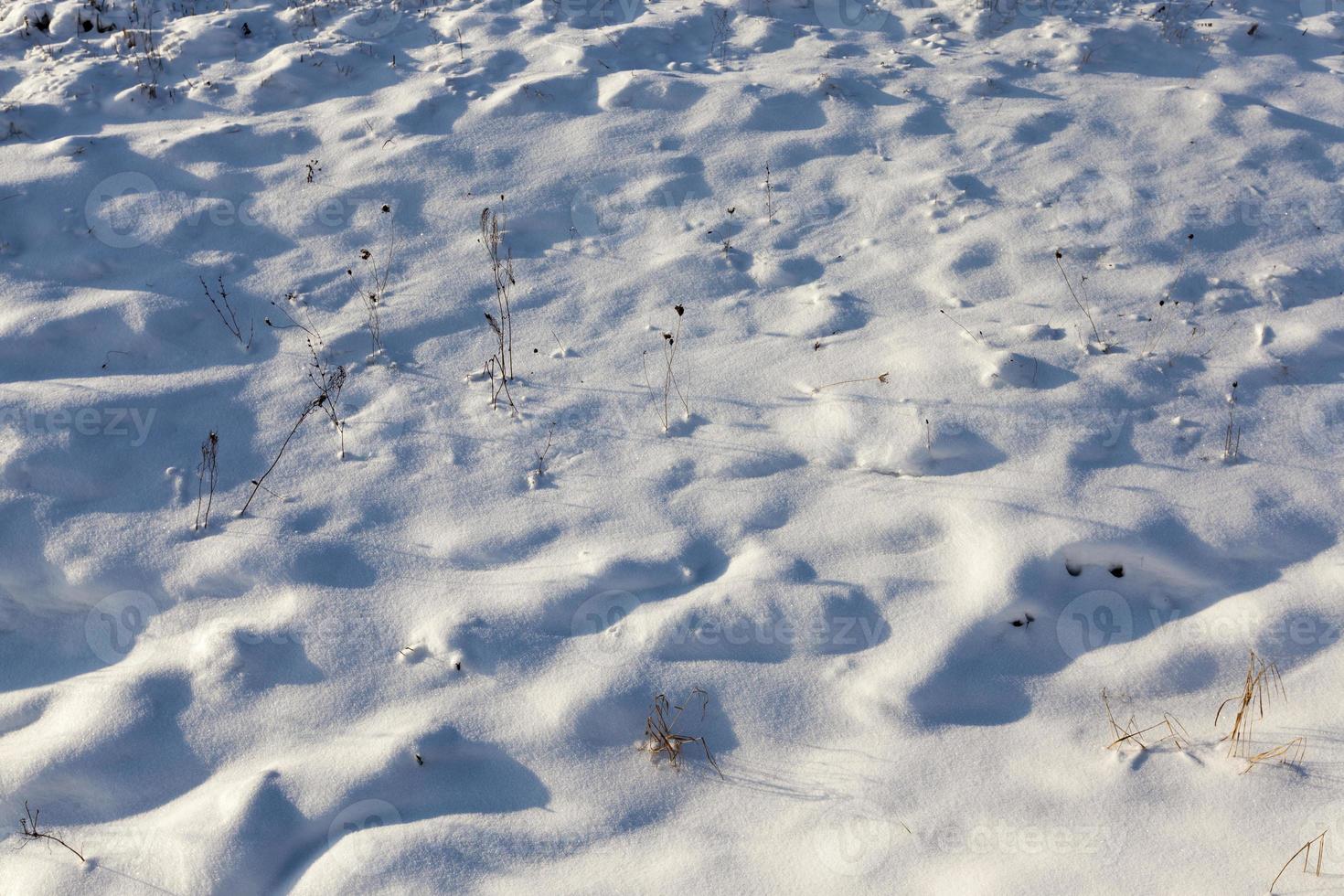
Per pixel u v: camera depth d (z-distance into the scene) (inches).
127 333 193.5
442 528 157.9
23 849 124.2
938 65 275.7
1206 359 175.3
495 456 170.6
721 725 129.1
